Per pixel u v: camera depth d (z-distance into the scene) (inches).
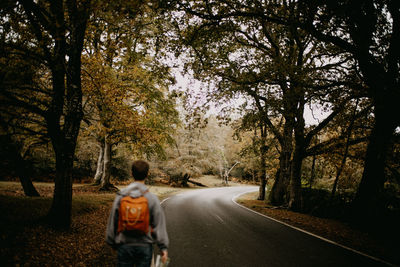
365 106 444.1
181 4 318.7
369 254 225.1
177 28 369.7
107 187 743.7
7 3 168.7
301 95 386.3
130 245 90.2
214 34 396.2
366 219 347.3
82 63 394.3
